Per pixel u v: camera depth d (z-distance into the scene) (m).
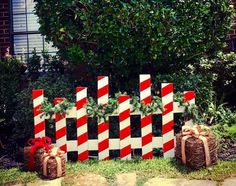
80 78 5.02
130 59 4.61
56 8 4.50
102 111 4.10
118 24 4.40
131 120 4.68
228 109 5.17
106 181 3.54
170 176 3.58
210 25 4.65
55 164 3.65
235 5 5.88
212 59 5.30
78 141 4.11
